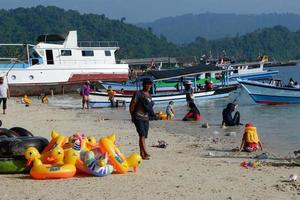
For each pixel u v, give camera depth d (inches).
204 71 1718.8
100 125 971.3
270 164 536.4
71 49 2046.0
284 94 1503.4
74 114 1257.4
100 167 450.9
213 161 553.9
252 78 2659.9
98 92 1504.7
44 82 1987.0
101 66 2113.7
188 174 469.7
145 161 540.4
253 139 644.1
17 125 944.9
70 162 452.4
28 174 466.9
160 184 424.2
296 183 437.1
